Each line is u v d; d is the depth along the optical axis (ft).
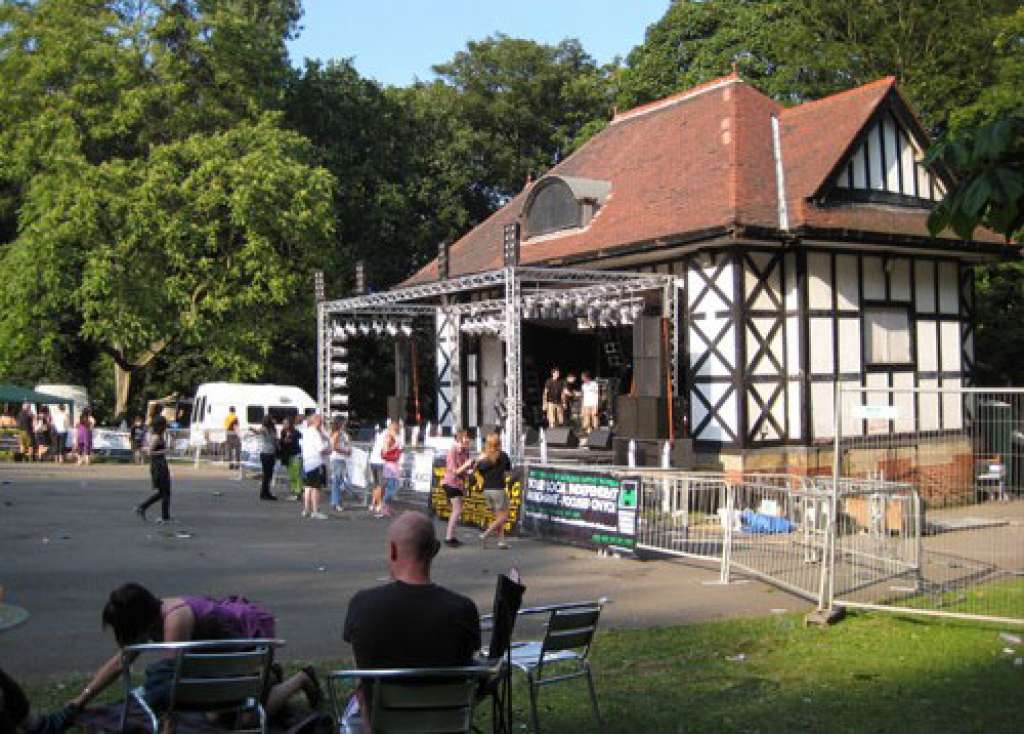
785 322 63.31
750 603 33.68
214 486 72.43
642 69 116.67
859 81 91.91
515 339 59.06
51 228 96.89
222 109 108.78
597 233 72.38
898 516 38.78
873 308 66.64
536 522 48.03
